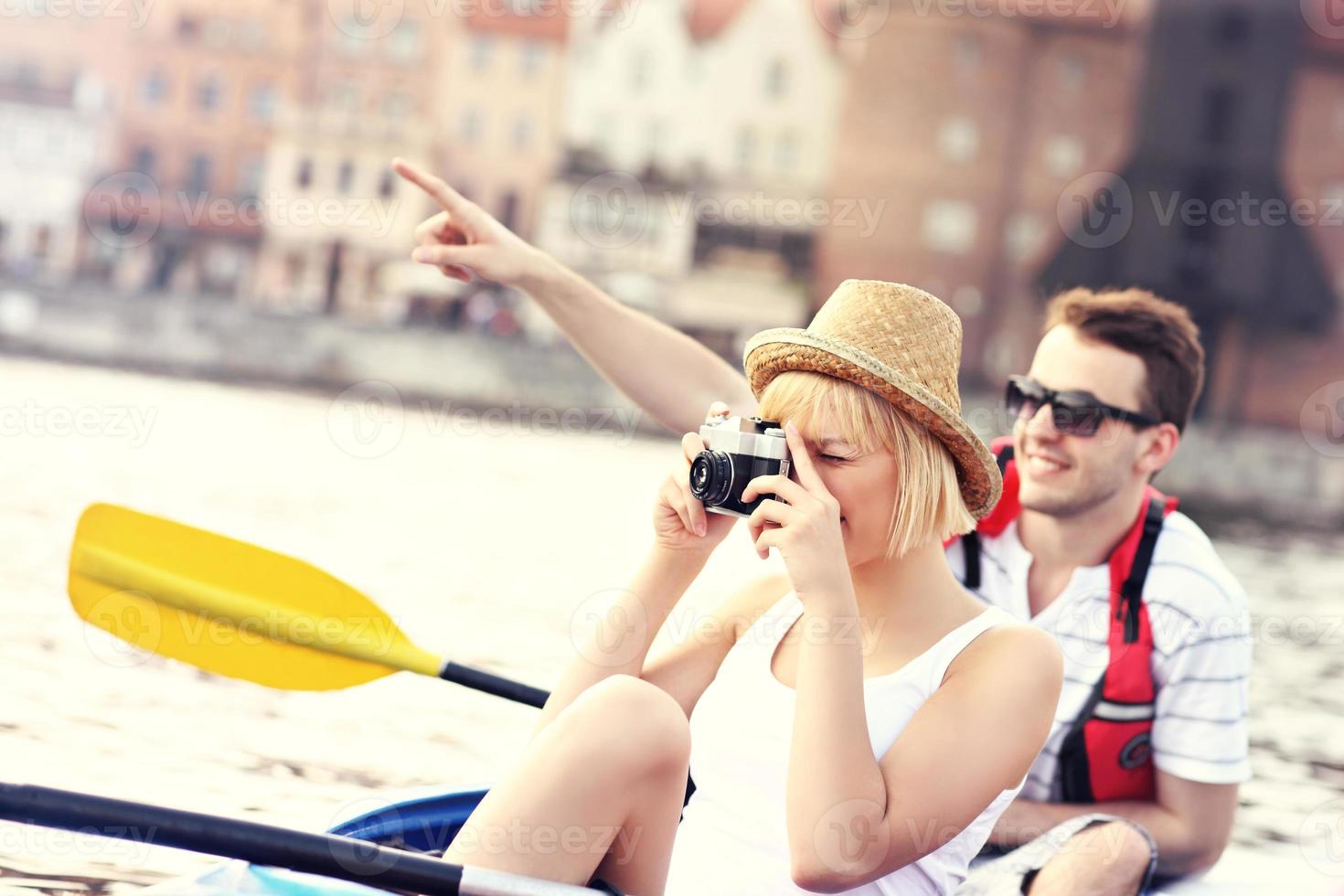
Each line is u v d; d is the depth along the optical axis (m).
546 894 1.32
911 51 34.25
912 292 1.49
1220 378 32.62
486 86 34.91
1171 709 1.92
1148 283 33.28
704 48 34.75
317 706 3.26
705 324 34.78
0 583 4.31
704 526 1.62
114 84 33.72
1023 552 1.99
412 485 9.34
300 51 34.16
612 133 35.28
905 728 1.43
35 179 32.91
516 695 1.90
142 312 30.98
